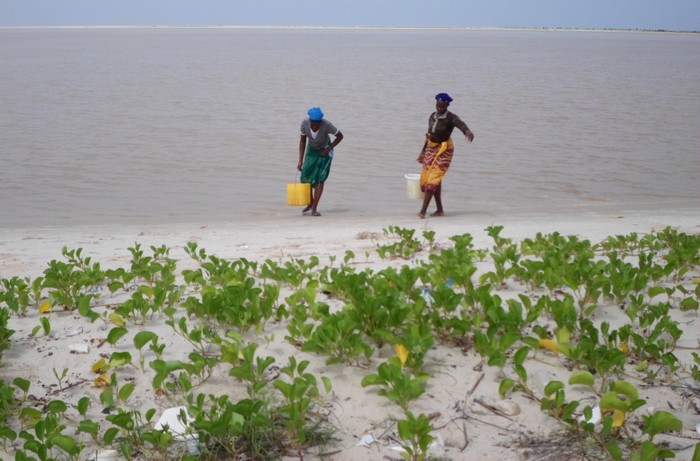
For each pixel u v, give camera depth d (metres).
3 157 13.88
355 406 3.44
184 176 12.58
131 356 4.02
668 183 12.33
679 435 3.16
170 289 5.09
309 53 59.69
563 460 2.98
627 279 4.70
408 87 28.89
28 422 3.38
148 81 30.38
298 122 18.70
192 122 18.56
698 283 4.97
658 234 6.76
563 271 5.02
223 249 7.19
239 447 3.12
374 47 77.06
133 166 13.28
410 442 3.14
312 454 3.08
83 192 11.38
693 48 87.44
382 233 7.87
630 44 103.06
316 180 9.88
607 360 3.50
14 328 4.51
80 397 3.60
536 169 13.34
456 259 5.43
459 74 36.44
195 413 3.19
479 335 3.79
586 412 3.06
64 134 16.50
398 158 14.30
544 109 21.97
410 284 4.77
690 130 17.97
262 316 4.39
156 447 3.09
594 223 8.79
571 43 105.75
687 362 3.88
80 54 53.78
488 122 19.19
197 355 3.66
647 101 24.53
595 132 17.58
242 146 15.30
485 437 3.19
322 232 8.29
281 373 3.75
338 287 4.87
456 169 13.33
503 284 5.25
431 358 3.90
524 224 8.73
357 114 20.42
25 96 24.22
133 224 9.38
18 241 8.05
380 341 4.04
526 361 3.86
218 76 33.31
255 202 10.80
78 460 3.09
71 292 5.27
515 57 56.66
